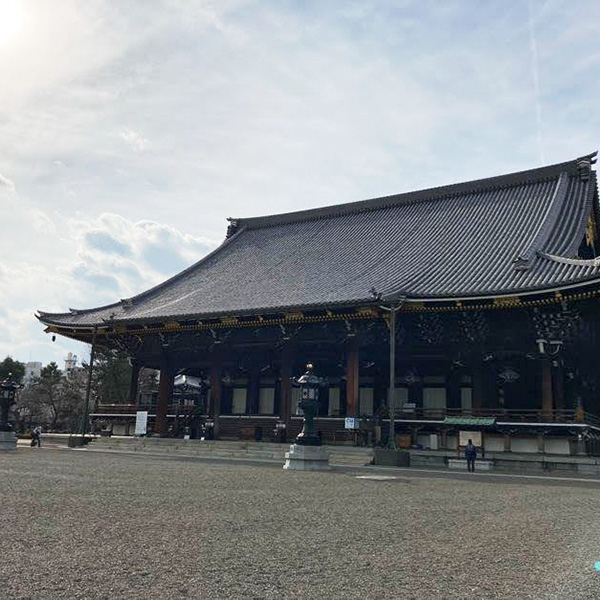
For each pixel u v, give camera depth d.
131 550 8.95
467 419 33.84
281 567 8.31
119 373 79.12
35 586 7.03
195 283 52.66
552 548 10.12
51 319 50.06
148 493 15.60
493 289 33.97
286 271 48.91
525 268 35.47
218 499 14.85
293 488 18.02
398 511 13.81
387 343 40.00
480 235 43.62
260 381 49.22
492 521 12.82
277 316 40.81
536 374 37.41
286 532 10.75
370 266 44.16
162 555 8.71
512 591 7.50
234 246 59.25
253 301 43.41
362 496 16.53
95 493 15.27
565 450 32.66
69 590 6.94
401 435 36.03
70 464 25.00
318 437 27.44
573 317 34.19
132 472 21.86
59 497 14.30
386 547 9.82
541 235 39.00
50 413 90.06
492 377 38.19
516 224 43.34
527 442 33.59
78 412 81.62
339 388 45.47
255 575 7.85
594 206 44.09
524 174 48.03
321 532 10.88
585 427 32.38
